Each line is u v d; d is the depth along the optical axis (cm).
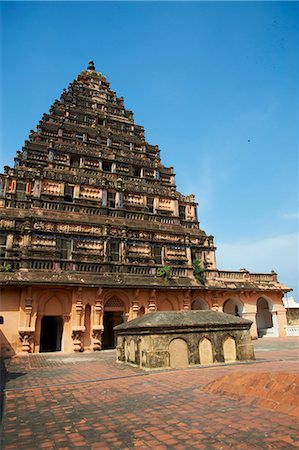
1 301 2219
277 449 486
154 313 1555
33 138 3556
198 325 1438
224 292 3084
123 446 534
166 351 1359
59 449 529
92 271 2575
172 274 2912
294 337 3139
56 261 2459
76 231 2716
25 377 1247
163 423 642
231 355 1485
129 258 2858
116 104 4509
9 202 2861
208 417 664
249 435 550
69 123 3734
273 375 799
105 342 2967
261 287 3234
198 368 1327
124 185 3331
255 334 3117
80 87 4488
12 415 732
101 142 3762
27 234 2497
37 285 2244
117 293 2589
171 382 1052
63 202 2848
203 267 3225
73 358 1922
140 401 824
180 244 3148
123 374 1255
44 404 827
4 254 2547
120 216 3088
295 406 655
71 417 709
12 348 2155
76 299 2384
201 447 512
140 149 4038
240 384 840
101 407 785
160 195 3444
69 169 3225
